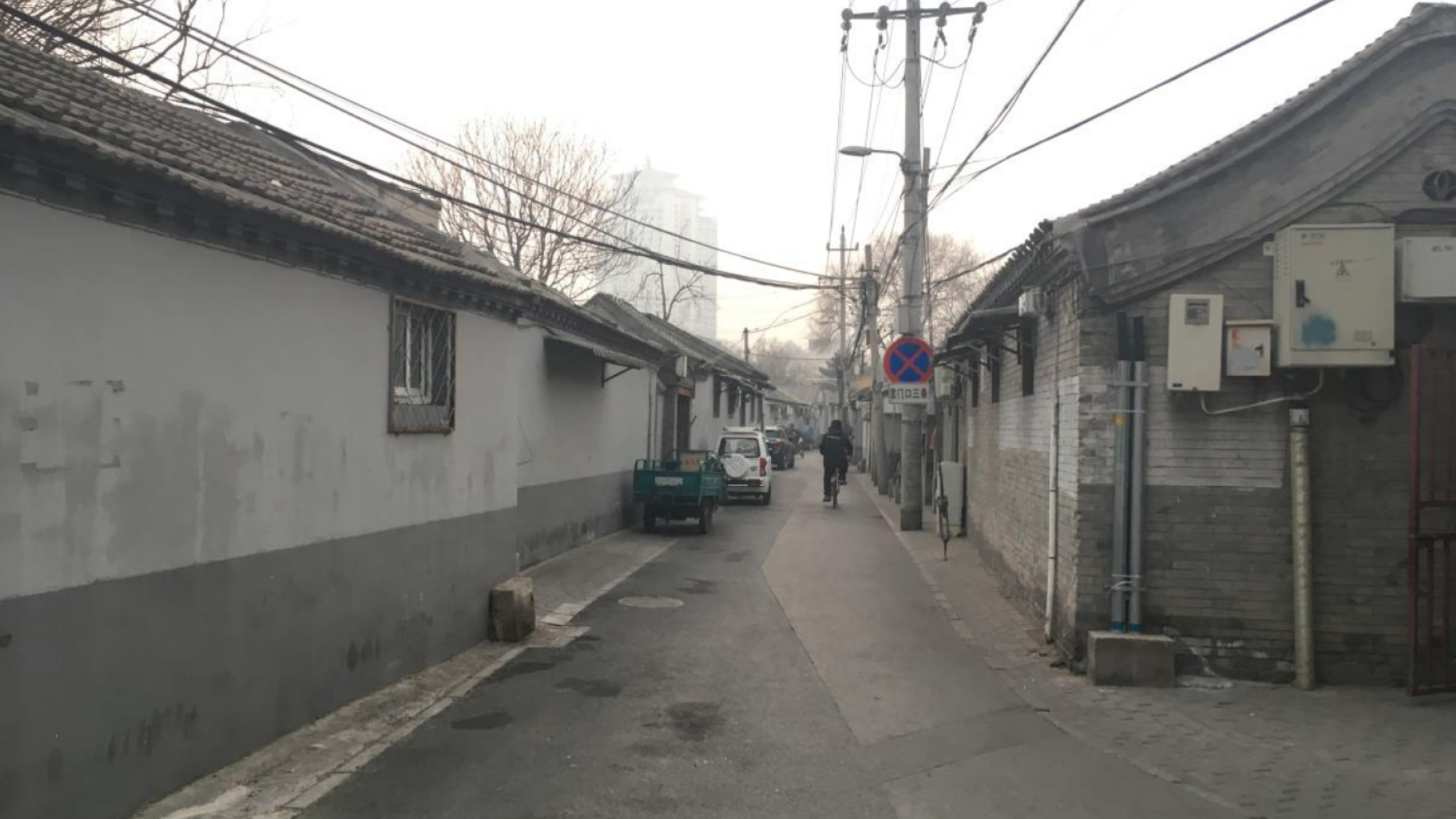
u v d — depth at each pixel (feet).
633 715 22.13
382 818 15.85
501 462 31.17
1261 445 24.49
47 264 13.74
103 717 14.70
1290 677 24.36
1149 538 25.00
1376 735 20.47
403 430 24.48
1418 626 23.34
